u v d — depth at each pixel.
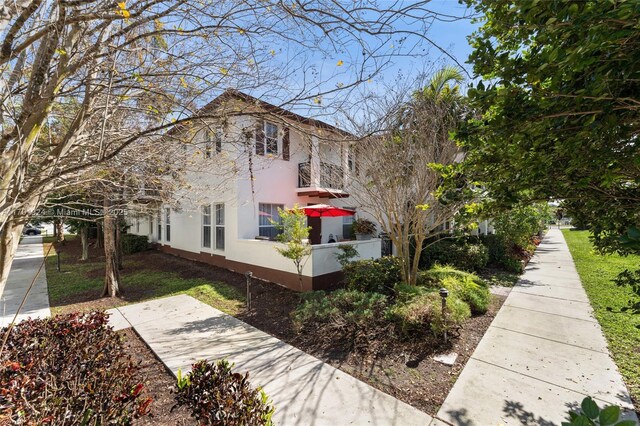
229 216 10.19
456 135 2.14
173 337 4.93
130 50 2.45
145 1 2.23
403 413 3.00
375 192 7.16
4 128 2.50
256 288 8.07
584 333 4.80
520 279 8.62
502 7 1.74
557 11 1.41
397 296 5.97
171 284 8.76
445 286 6.15
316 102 2.80
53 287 8.62
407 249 6.63
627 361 3.90
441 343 4.45
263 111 2.73
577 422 1.06
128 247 15.19
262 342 4.73
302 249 7.09
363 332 4.70
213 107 3.13
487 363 3.94
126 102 3.40
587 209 2.40
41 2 1.84
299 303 6.55
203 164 5.54
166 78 2.97
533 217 11.05
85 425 1.88
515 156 1.96
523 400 3.19
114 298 7.47
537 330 4.97
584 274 9.02
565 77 1.51
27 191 2.18
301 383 3.55
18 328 3.21
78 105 3.38
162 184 5.41
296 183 11.41
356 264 7.40
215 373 2.67
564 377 3.59
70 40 2.29
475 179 2.54
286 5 2.36
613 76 1.35
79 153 3.40
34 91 2.11
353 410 3.05
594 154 1.71
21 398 1.92
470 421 2.87
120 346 3.28
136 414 2.21
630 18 1.16
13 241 2.43
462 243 10.52
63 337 3.14
